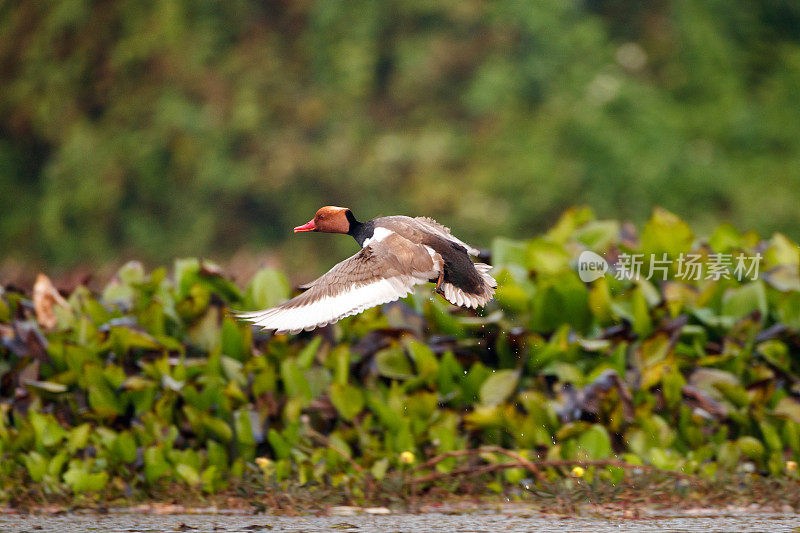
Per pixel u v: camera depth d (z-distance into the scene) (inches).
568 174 1337.4
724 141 1444.4
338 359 426.3
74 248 1465.3
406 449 417.4
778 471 414.6
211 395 426.0
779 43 1517.0
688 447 426.6
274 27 1476.4
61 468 422.3
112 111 1466.5
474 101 1370.6
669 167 1360.7
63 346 432.8
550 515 389.7
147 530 369.7
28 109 1503.4
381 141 1390.3
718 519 382.0
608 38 1510.8
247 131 1430.9
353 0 1421.0
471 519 384.5
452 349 437.4
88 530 369.7
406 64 1412.4
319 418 434.6
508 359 440.1
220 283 458.0
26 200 1565.0
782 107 1466.5
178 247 1445.6
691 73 1472.7
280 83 1441.9
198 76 1443.2
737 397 421.7
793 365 445.4
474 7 1401.3
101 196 1444.4
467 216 1330.0
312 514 394.3
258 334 444.1
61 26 1483.8
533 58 1391.5
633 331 440.5
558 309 444.5
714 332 447.5
